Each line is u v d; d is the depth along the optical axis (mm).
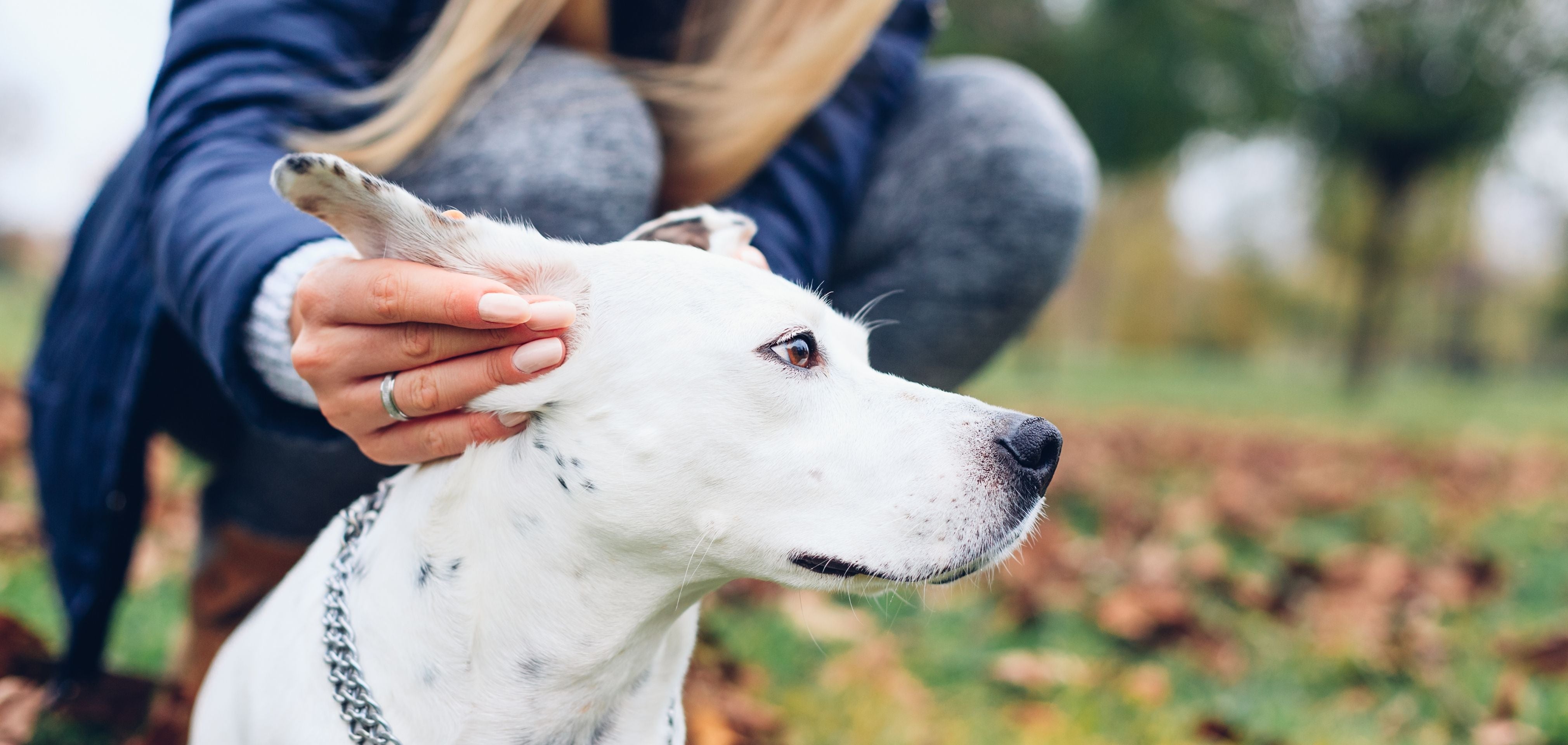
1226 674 3396
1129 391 17859
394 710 1695
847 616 3689
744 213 2387
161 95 2023
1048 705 3064
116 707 2498
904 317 2658
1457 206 20094
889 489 1637
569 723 1756
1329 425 13281
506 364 1547
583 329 1605
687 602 1769
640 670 1821
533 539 1659
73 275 2518
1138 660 3521
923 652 3430
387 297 1498
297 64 2102
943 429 1690
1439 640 3586
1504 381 33031
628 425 1594
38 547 3439
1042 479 1729
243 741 1810
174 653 2717
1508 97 16078
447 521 1702
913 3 2900
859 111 2680
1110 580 4301
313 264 1671
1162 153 13961
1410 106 16031
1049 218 2652
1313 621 3922
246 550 2459
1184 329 34500
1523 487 7902
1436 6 16156
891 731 2799
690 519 1624
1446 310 39250
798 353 1680
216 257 1730
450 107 2113
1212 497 6520
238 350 1715
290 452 2256
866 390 1722
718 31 2506
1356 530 5840
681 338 1608
